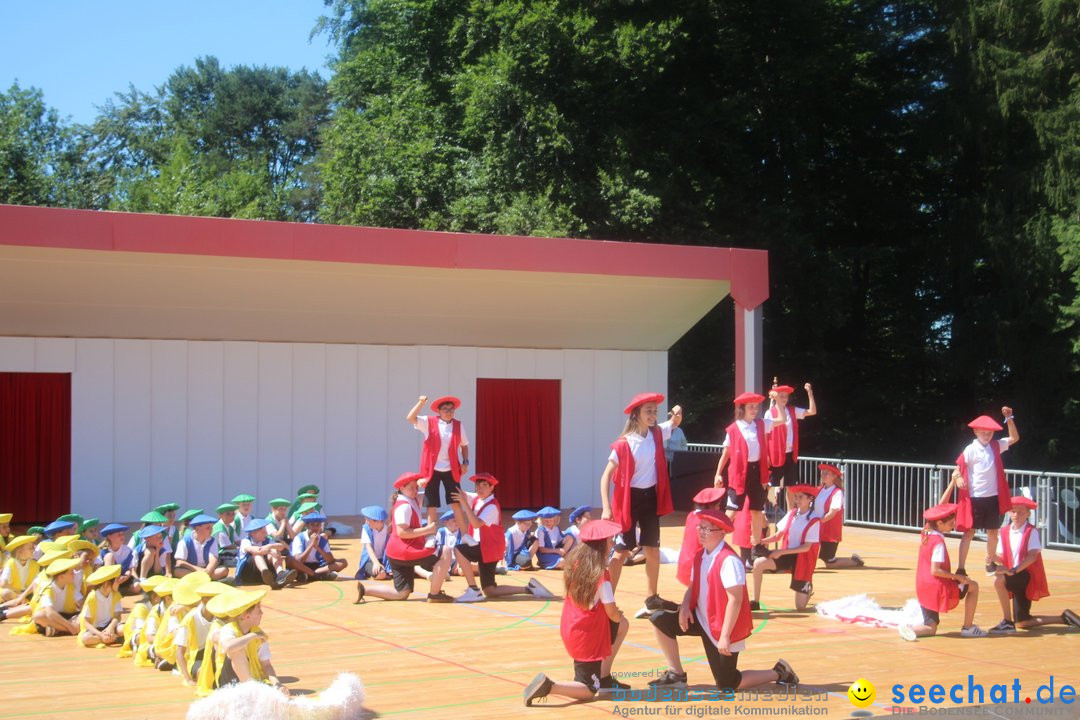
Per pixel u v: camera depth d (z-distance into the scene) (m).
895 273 32.12
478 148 30.59
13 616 9.68
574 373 20.53
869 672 7.62
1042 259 25.53
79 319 16.95
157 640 7.64
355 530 17.00
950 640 8.80
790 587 10.63
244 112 61.19
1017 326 26.36
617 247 17.28
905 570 12.91
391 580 12.02
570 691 6.73
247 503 12.85
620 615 6.95
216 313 17.45
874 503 17.36
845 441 31.64
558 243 16.92
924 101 30.83
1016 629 9.18
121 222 14.77
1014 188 26.91
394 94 32.34
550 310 19.22
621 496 8.95
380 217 29.45
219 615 6.66
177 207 38.09
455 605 10.45
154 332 17.59
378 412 19.14
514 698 6.89
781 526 10.38
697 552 6.90
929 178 32.59
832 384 32.12
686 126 28.39
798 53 30.25
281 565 11.59
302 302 17.59
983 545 15.41
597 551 6.77
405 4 30.56
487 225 27.55
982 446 11.40
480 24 28.22
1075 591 11.56
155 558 11.24
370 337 18.89
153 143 55.59
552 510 12.89
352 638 8.87
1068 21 25.42
